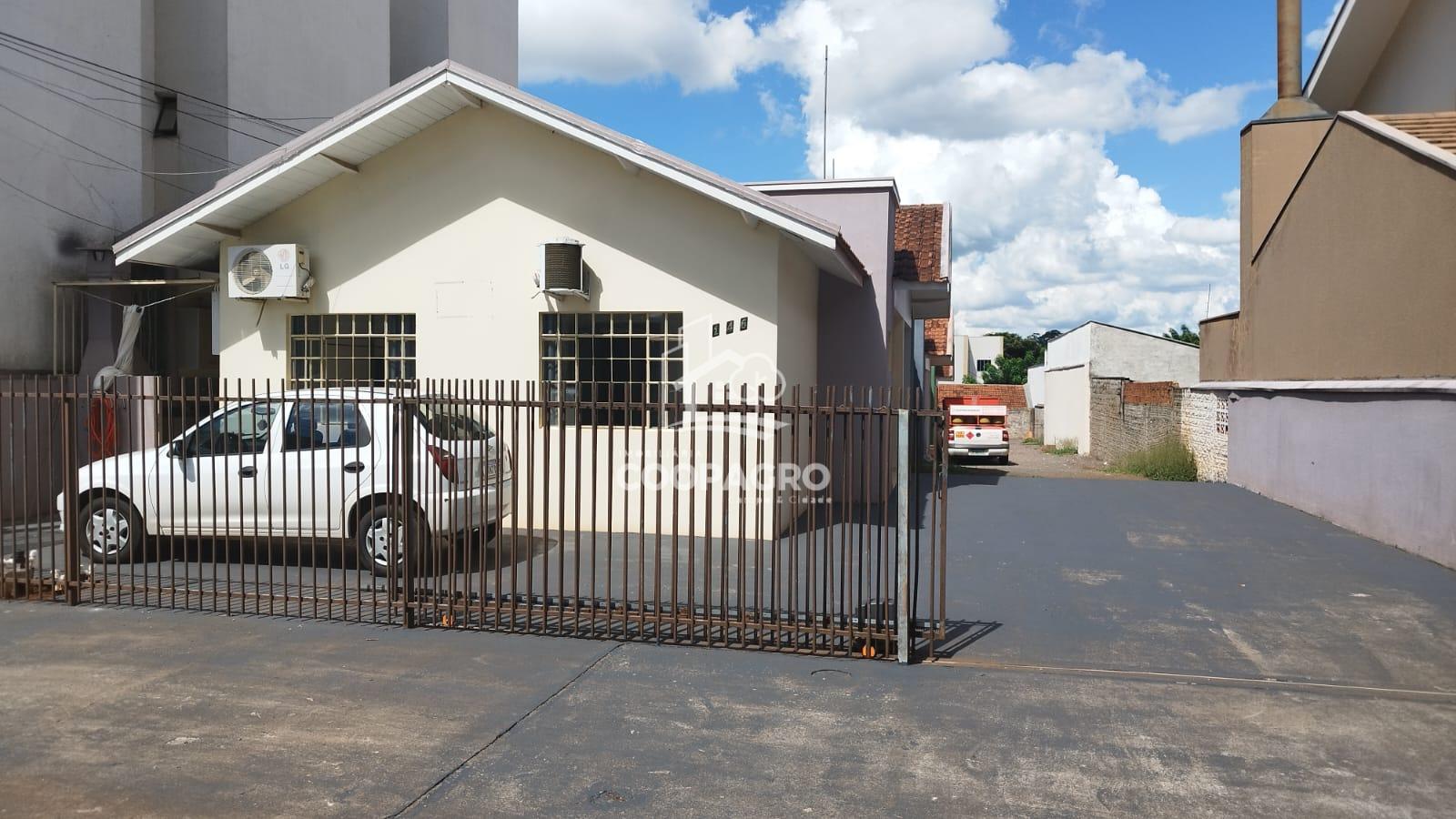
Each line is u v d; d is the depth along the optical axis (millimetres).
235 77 15430
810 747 4602
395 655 6027
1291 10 16750
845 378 13328
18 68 12625
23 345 12602
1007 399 42344
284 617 6930
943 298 17250
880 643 6082
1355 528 10492
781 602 7328
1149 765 4387
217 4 15383
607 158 10500
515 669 5770
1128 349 27875
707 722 4930
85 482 8719
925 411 5914
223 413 7719
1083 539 10094
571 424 10562
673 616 6215
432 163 10852
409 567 6688
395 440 6777
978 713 5047
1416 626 6688
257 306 11203
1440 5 15344
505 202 10711
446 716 4980
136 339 12805
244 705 5121
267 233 11195
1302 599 7465
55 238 13086
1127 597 7551
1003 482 15547
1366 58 17875
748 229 10203
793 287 11141
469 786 4152
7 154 12461
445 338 10828
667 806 3975
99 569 8484
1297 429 12352
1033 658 6016
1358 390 10289
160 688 5383
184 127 15391
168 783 4164
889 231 13492
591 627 6566
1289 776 4270
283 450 7023
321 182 10953
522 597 7047
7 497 11969
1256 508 12375
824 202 13398
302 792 4086
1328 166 11477
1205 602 7375
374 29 19266
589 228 10547
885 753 4535
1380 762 4434
